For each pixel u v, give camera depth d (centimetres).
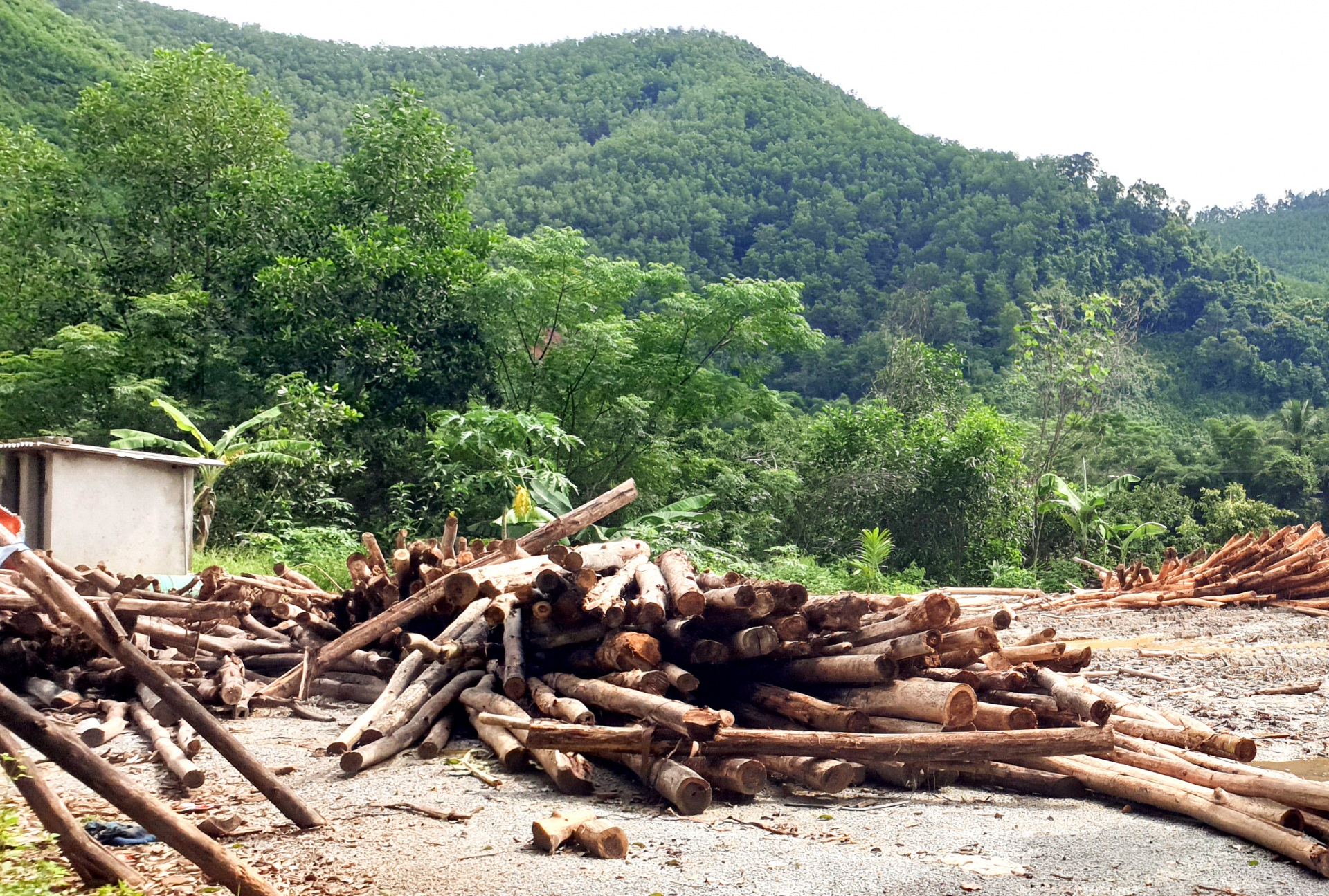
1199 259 10369
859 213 10806
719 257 9019
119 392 1981
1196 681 912
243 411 2219
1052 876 391
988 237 10081
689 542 1933
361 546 1755
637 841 422
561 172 10019
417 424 2362
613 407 2664
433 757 571
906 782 527
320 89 11825
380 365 2244
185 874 371
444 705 620
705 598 577
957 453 2738
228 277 2427
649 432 2750
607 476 2655
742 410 2966
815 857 405
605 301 2828
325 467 1948
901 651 535
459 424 2050
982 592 1689
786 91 13812
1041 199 10706
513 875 380
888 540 2303
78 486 1212
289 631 832
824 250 9675
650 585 614
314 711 687
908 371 3747
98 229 2722
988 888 376
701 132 12269
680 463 2784
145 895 341
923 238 10519
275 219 2439
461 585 652
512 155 11138
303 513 1912
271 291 2227
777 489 2767
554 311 2578
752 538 2581
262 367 2253
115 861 335
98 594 724
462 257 2419
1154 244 10312
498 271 2502
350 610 802
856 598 582
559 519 824
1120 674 945
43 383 2088
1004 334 8244
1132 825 463
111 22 10619
